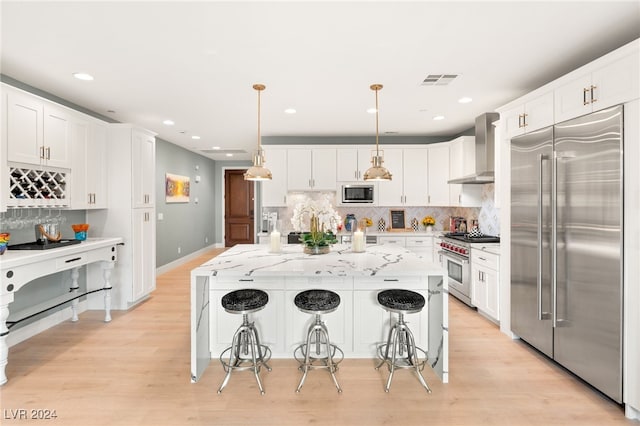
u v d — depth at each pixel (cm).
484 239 422
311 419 208
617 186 205
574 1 195
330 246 342
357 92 349
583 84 230
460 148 496
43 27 221
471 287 406
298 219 315
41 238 321
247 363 276
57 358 286
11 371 264
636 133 196
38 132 303
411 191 553
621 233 204
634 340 201
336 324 282
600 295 218
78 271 392
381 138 580
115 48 250
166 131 541
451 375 259
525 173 293
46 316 350
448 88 338
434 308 268
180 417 209
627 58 199
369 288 281
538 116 276
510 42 244
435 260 523
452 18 212
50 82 319
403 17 211
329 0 193
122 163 406
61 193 336
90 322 371
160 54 260
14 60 270
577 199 235
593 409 216
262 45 247
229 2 195
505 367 271
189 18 211
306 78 311
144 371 265
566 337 248
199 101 378
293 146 554
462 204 492
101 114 432
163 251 624
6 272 247
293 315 282
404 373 262
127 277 411
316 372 263
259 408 218
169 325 363
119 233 408
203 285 266
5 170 272
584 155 228
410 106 400
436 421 206
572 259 239
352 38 237
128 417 209
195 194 775
